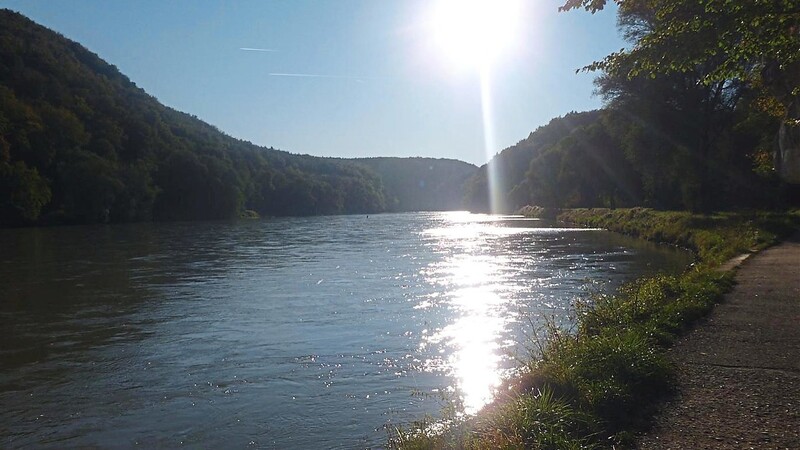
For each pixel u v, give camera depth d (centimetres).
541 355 881
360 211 15700
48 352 1232
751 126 3453
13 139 6862
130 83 13438
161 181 9088
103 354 1209
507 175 13325
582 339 905
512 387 709
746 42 773
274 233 5716
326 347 1226
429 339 1267
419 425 679
